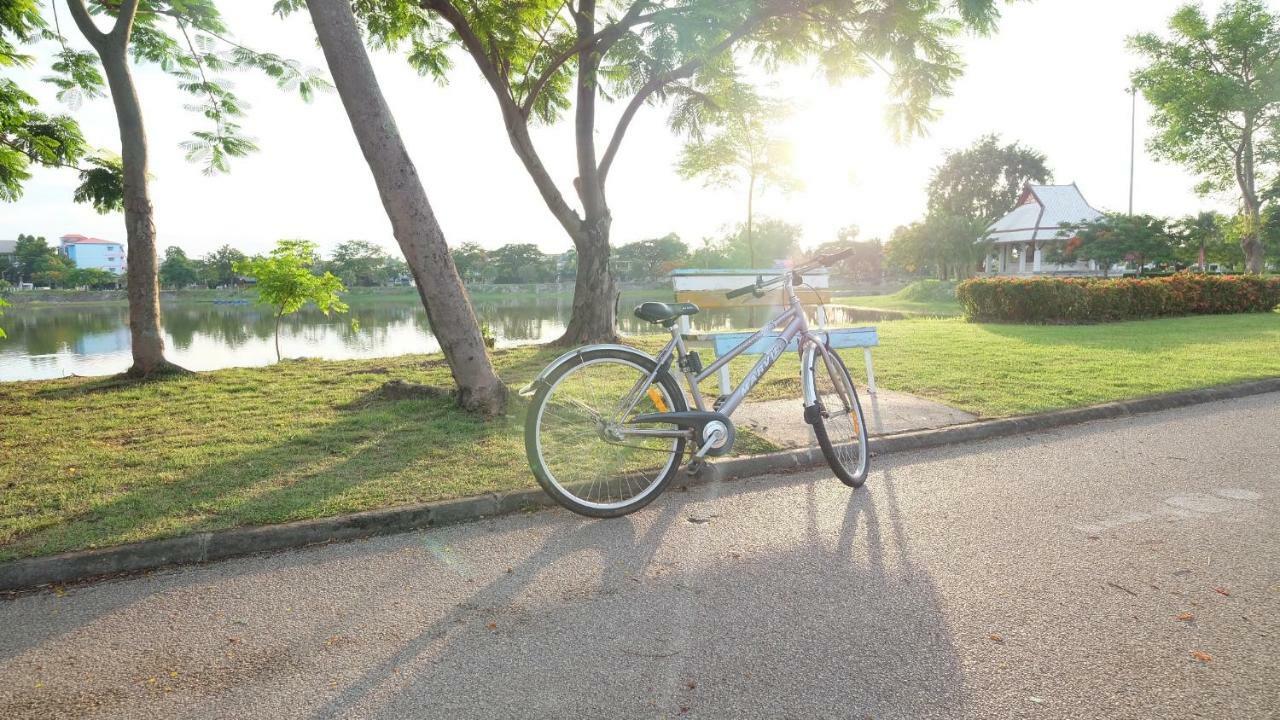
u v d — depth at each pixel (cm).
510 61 1068
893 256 5581
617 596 270
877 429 500
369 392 674
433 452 448
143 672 223
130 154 822
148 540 310
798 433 488
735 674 215
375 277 9925
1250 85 3209
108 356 1597
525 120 975
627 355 359
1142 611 250
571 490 376
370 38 1051
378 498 362
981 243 5212
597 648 232
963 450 475
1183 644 228
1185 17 3238
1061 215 5216
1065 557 298
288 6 925
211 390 722
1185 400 604
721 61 1012
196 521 332
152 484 393
